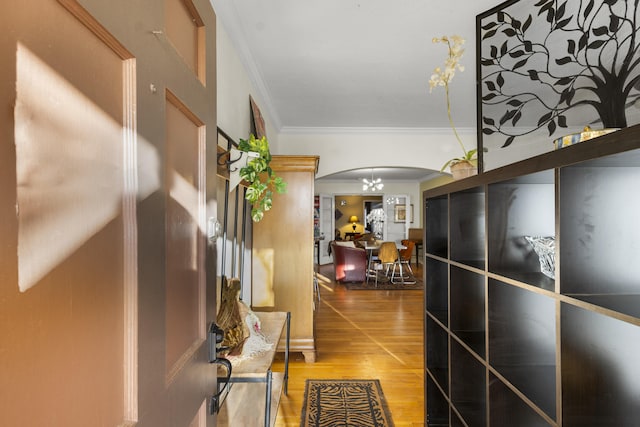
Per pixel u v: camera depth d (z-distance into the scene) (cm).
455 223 178
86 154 44
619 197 93
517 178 119
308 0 207
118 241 51
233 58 243
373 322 441
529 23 213
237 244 270
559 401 95
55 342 39
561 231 94
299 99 377
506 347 137
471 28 240
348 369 303
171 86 68
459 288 177
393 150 509
